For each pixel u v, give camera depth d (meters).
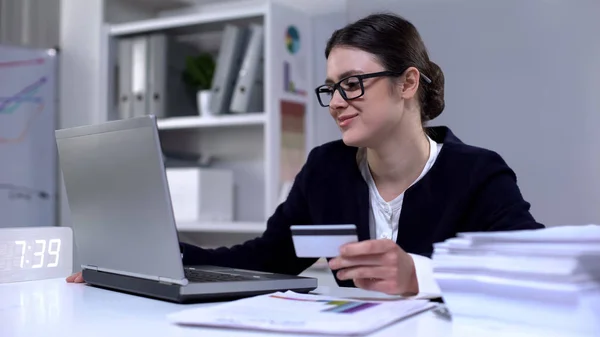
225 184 2.80
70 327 0.82
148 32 2.94
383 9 2.61
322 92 1.45
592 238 0.78
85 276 1.23
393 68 1.36
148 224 1.01
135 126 0.98
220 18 2.63
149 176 0.98
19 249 1.29
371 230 1.50
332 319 0.81
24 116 3.08
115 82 2.99
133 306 0.98
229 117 2.59
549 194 2.31
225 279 1.07
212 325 0.80
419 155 1.47
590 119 2.24
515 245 0.83
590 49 2.24
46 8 3.22
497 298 0.83
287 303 0.93
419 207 1.42
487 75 2.42
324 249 0.99
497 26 2.40
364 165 1.56
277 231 1.63
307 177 1.63
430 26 2.53
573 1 2.27
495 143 2.41
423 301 0.96
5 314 0.91
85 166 1.13
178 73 2.84
